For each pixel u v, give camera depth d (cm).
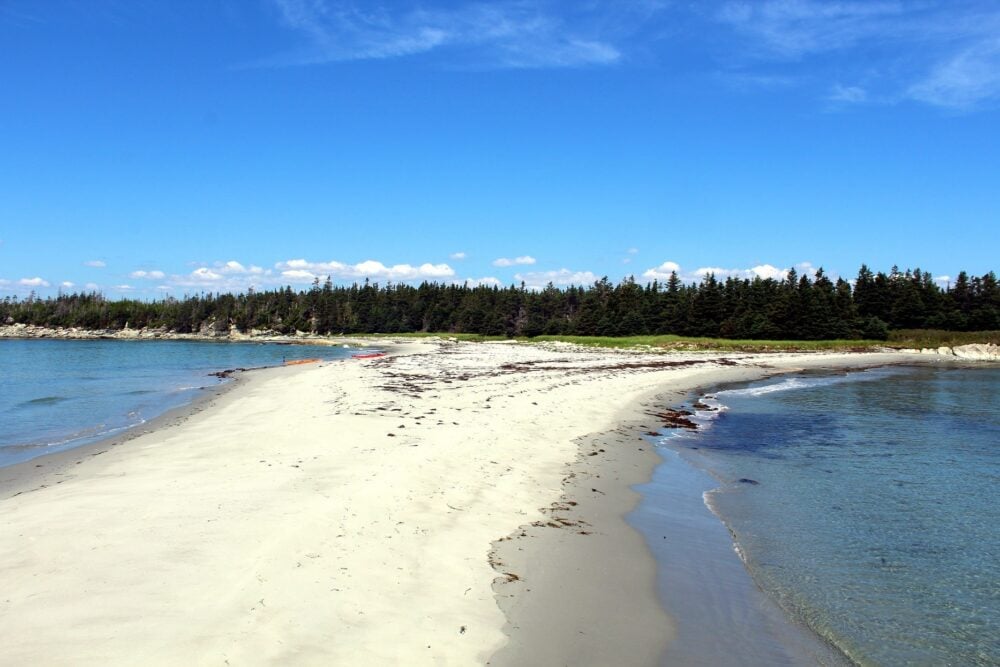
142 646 622
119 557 848
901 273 10544
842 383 4778
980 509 1436
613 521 1249
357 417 2147
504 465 1586
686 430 2494
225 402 3017
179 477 1353
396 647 674
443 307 14600
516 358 6275
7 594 734
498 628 761
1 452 1911
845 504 1467
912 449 2166
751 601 926
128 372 5384
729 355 7381
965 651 805
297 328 14988
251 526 971
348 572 841
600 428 2323
